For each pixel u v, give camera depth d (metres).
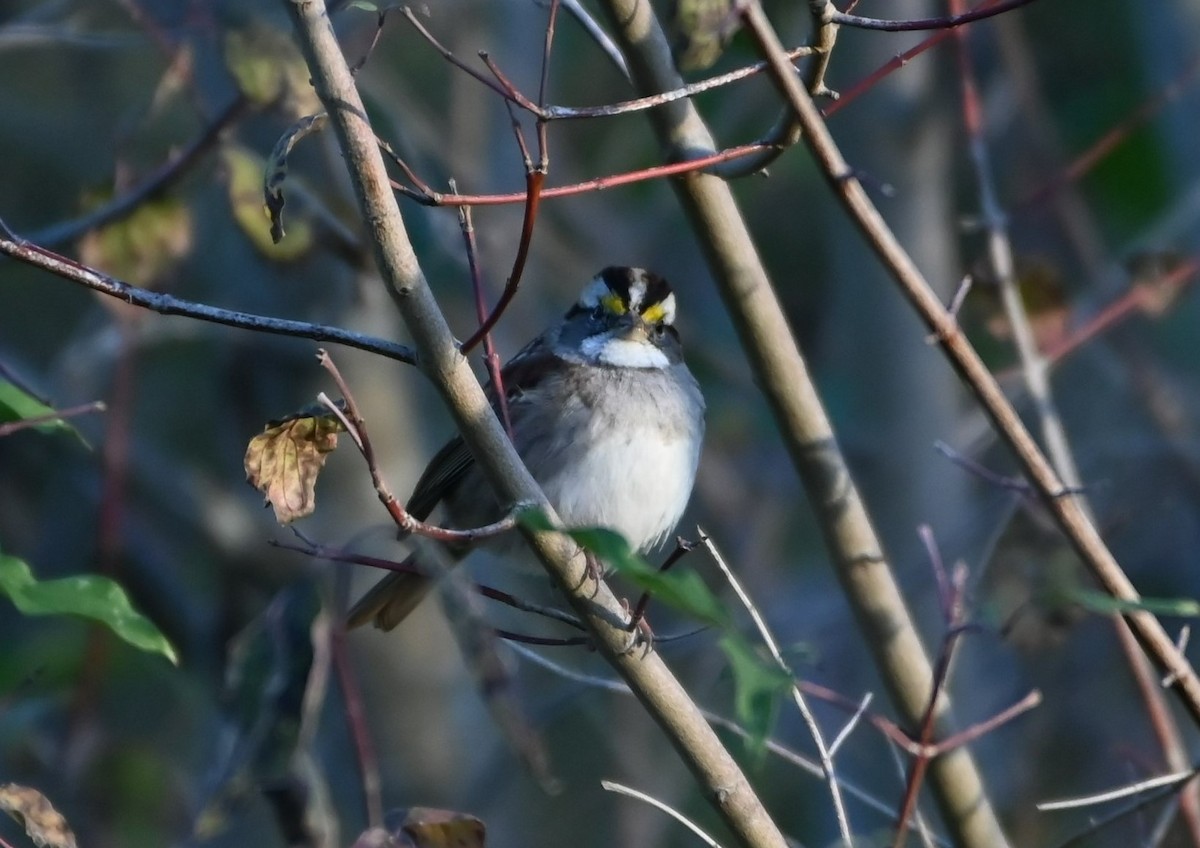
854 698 11.89
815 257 15.77
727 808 6.87
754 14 6.39
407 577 8.95
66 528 13.24
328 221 9.62
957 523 12.05
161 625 12.68
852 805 11.42
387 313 12.66
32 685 10.39
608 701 13.45
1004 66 13.98
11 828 10.48
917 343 12.16
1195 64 11.38
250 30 9.23
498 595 6.91
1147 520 13.29
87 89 15.59
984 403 7.02
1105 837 12.16
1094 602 6.14
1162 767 9.52
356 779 12.51
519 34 14.46
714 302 15.25
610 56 7.80
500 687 6.58
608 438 9.32
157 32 9.72
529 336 14.14
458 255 12.91
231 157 9.51
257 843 11.59
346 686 7.15
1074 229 13.12
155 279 10.06
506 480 6.35
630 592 13.45
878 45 11.80
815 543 15.09
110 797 11.51
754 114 14.95
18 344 15.61
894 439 12.09
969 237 13.88
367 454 5.84
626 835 13.00
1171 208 13.30
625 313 9.55
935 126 11.94
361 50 11.97
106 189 10.28
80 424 12.63
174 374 15.29
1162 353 13.85
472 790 12.65
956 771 7.77
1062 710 12.66
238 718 7.12
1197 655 13.16
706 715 7.62
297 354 12.37
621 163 15.61
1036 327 9.98
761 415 14.83
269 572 12.48
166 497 12.74
